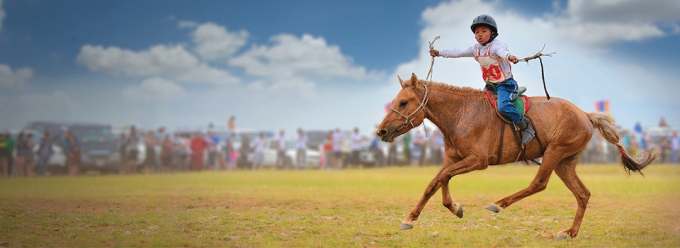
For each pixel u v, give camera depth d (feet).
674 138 111.45
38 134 89.92
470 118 27.04
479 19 27.12
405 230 29.07
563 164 27.99
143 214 35.09
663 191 48.80
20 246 25.30
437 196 44.91
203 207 38.60
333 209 37.35
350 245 25.58
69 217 33.68
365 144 107.55
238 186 57.21
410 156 101.55
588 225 30.58
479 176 72.49
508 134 27.14
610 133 28.40
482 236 27.25
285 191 50.29
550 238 27.02
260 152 98.02
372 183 60.75
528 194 27.20
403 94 27.43
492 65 27.20
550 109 27.63
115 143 86.89
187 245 25.57
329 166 98.37
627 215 33.91
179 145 92.38
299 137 98.99
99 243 25.88
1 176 78.28
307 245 25.61
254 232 28.94
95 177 75.61
